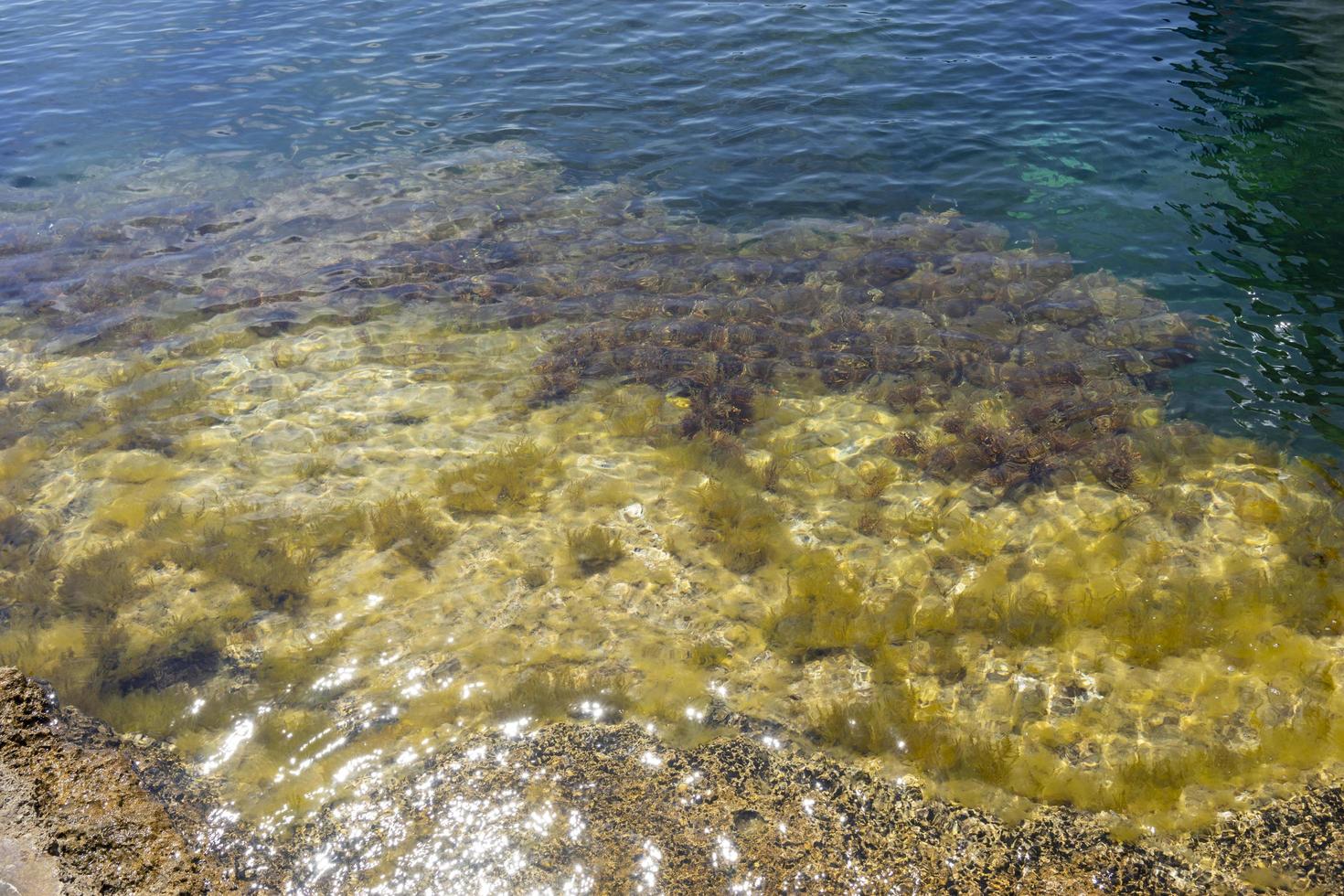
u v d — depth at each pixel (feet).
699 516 8.58
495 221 12.71
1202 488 8.65
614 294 11.35
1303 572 7.80
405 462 9.23
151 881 5.99
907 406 9.73
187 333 11.01
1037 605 7.65
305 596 7.92
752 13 18.37
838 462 9.15
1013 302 10.89
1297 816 6.42
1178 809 6.48
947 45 16.63
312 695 7.22
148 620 7.73
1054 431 9.32
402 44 17.95
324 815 6.54
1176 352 10.12
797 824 6.48
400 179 13.69
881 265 11.54
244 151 14.55
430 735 6.97
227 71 17.19
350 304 11.40
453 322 11.09
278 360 10.59
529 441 9.42
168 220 13.05
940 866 6.28
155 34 19.27
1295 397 9.53
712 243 12.10
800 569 8.08
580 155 14.02
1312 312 10.50
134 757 6.79
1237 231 11.74
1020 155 13.46
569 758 6.84
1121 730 6.89
